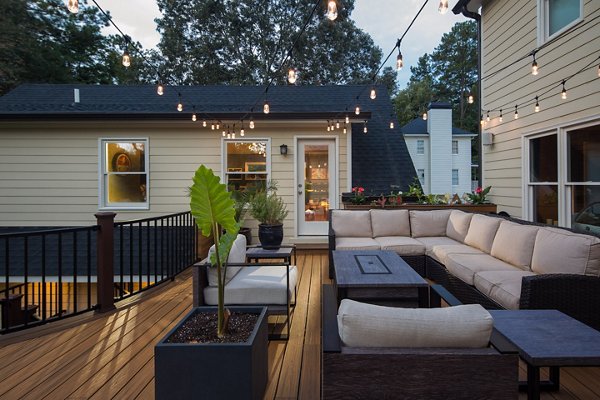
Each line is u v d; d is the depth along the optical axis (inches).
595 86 151.6
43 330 110.3
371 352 46.3
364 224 196.4
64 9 586.2
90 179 252.4
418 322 47.2
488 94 240.2
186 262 195.3
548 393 75.5
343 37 764.0
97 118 235.6
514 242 125.9
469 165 716.7
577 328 61.7
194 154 254.7
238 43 759.7
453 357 45.4
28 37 529.0
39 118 234.8
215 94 320.5
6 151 250.7
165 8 764.0
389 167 278.7
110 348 98.7
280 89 336.2
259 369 70.9
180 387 62.7
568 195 170.1
